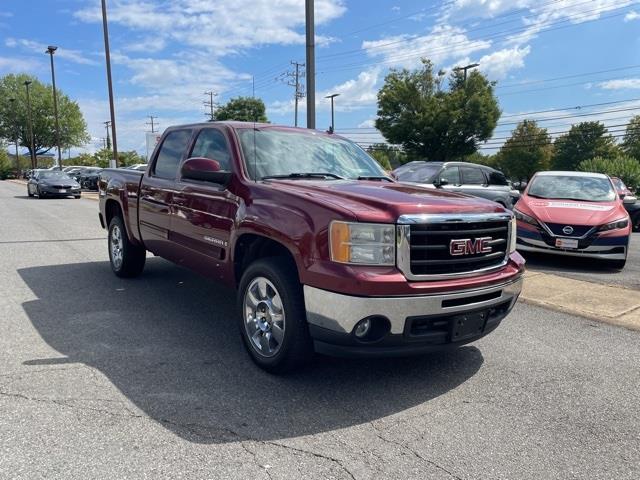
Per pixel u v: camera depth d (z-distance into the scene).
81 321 5.05
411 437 3.05
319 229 3.38
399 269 3.30
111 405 3.31
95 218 15.37
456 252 3.49
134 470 2.62
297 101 45.53
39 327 4.84
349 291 3.21
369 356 3.35
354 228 3.27
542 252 8.56
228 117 55.34
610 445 3.03
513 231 4.07
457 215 3.51
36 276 7.06
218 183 4.34
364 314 3.21
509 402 3.55
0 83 77.50
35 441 2.86
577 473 2.74
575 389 3.79
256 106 55.62
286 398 3.49
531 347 4.66
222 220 4.34
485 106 38.22
